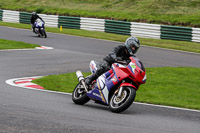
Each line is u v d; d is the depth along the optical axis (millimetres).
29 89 26547
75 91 23078
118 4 110250
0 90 24656
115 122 17797
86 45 60531
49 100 22703
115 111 20344
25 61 41625
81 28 89062
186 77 39125
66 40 65688
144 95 29234
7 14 101875
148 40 73938
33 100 22016
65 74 35969
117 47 21078
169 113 21906
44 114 18172
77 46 58531
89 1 118125
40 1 124000
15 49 50750
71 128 15750
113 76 20844
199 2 101562
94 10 106938
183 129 17562
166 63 48094
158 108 23406
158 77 38000
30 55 46312
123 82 20484
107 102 21141
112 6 109312
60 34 75750
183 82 36406
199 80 37938
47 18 95500
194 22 86000
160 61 49406
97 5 112562
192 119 20578
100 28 85688
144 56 52781
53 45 57906
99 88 21328
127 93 20562
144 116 20203
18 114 17641
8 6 121500
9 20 101375
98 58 47656
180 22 87125
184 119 20359
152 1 105750
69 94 26422
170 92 31391
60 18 92375
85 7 111750
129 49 20906
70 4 117062
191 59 53156
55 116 17922
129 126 17156
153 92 30812
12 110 18422
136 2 108562
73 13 105312
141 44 67250
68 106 21266
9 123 15773
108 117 18938
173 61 50250
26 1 126062
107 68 21703
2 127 15055
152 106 24000
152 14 96125
